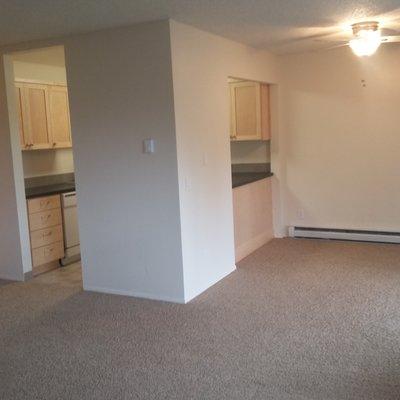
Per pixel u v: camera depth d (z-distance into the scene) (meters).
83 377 3.13
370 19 4.32
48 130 5.92
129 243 4.55
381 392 2.82
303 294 4.47
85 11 3.67
